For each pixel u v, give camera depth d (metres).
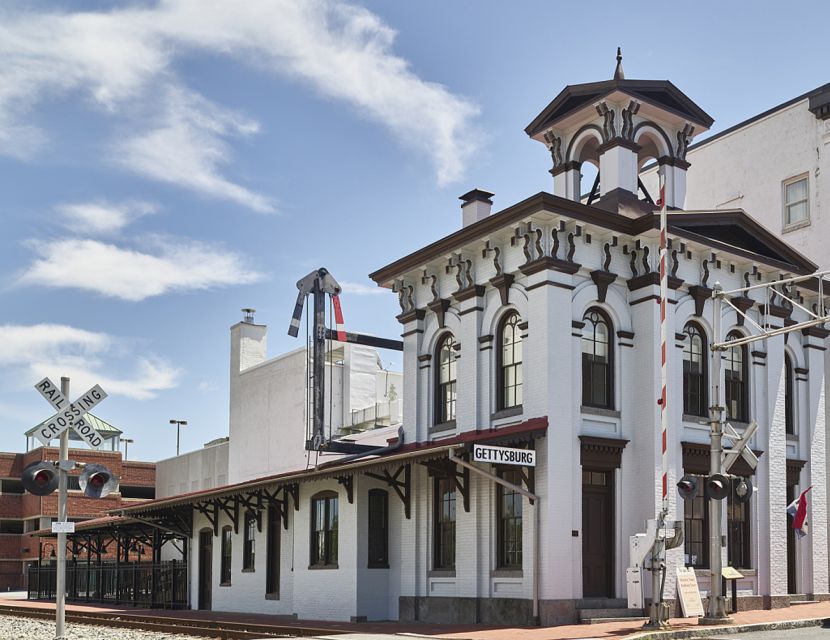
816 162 31.39
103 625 28.27
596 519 22.05
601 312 23.03
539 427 21.02
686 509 22.98
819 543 26.14
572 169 26.05
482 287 24.06
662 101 25.81
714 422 20.31
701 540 23.23
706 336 24.22
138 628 26.06
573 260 22.55
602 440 21.94
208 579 34.97
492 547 22.45
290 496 29.59
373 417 36.53
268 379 43.28
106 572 41.03
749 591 23.95
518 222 22.64
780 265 25.62
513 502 22.31
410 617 24.77
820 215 31.03
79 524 42.50
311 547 27.95
